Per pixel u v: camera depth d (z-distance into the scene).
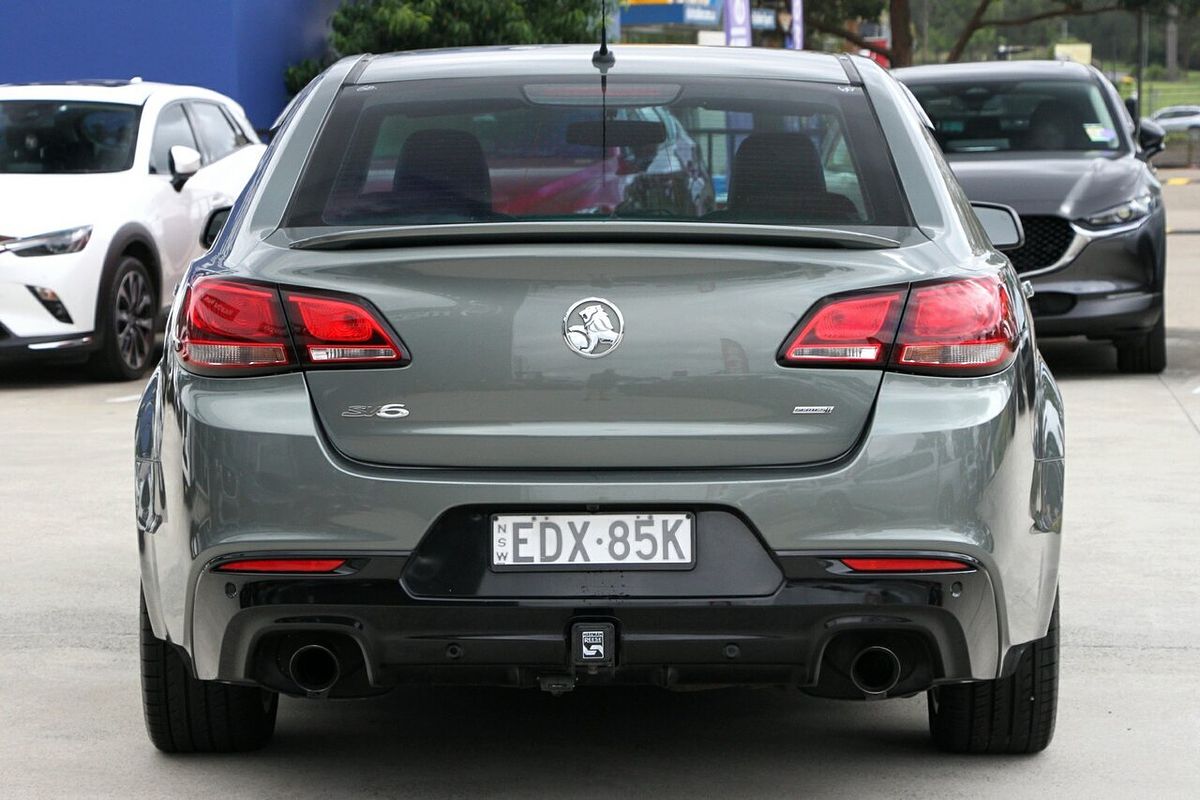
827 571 8.13
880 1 94.25
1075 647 12.11
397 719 10.62
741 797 9.14
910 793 9.20
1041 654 9.35
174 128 29.78
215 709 9.59
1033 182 24.81
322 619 8.20
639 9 54.47
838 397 8.20
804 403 8.18
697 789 9.27
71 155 28.16
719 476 8.12
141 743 10.14
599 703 10.95
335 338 8.22
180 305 8.73
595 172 9.16
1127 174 25.30
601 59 10.02
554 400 8.16
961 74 28.48
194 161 28.28
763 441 8.16
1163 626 12.63
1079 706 10.78
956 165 25.81
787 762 9.73
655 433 8.15
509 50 10.41
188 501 8.33
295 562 8.17
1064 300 24.36
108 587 14.04
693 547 8.16
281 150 9.41
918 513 8.15
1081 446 19.84
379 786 9.33
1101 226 24.38
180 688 9.52
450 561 8.16
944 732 9.73
